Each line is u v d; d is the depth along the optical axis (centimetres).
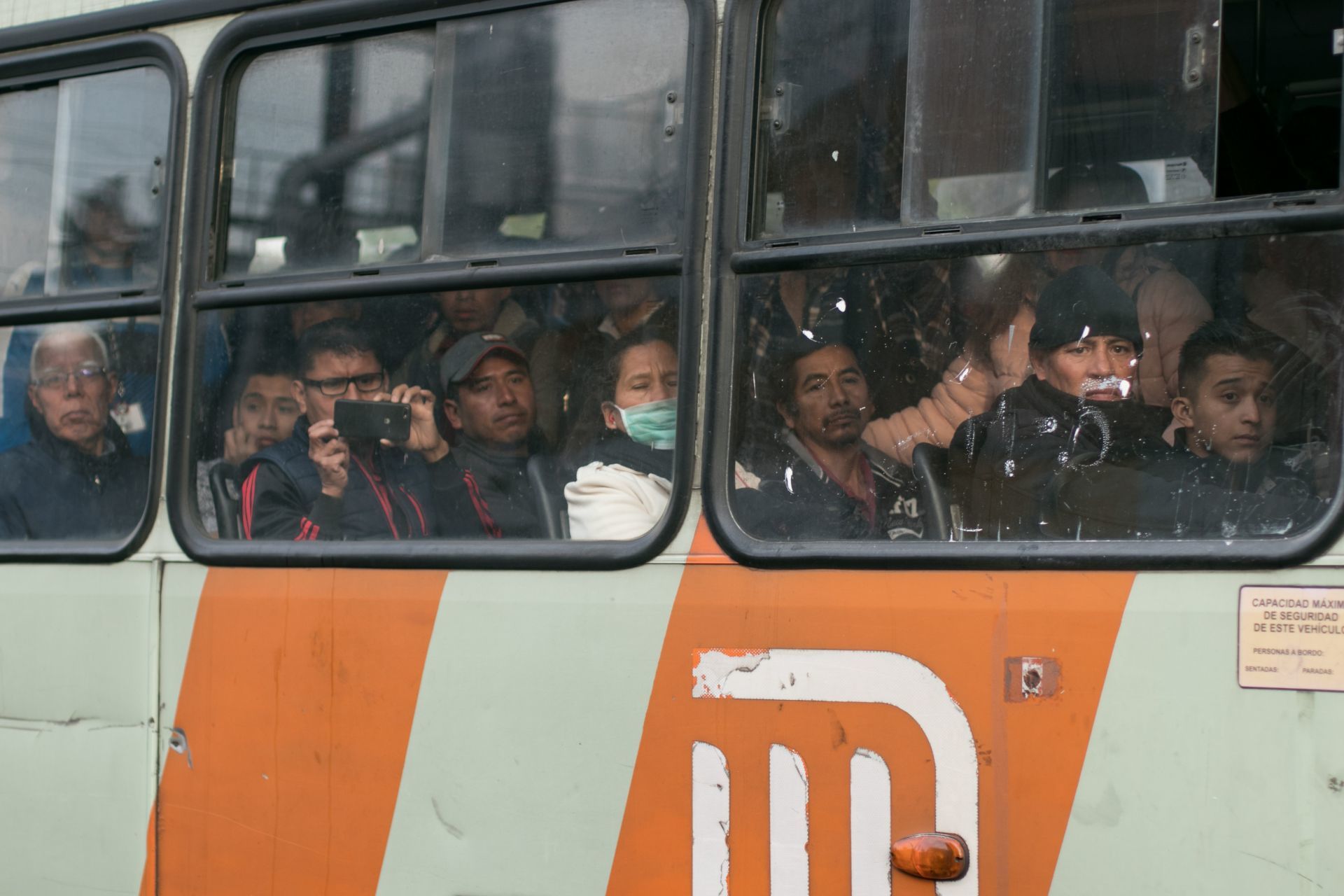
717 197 525
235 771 572
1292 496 445
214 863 573
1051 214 488
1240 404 457
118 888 590
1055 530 475
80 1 654
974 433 489
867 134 514
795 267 514
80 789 602
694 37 536
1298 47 558
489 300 562
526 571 531
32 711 615
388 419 576
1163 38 483
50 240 652
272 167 611
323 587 564
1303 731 426
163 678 591
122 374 630
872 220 511
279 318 599
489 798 527
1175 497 461
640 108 546
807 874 481
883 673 476
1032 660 457
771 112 527
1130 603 450
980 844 459
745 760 492
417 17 588
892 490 496
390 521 569
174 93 629
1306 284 453
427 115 584
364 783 548
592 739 513
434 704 539
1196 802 434
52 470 638
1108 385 475
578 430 542
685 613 505
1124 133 484
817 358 509
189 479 604
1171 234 469
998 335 490
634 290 538
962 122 504
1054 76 495
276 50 616
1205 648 439
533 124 564
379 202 589
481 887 525
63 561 617
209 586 587
